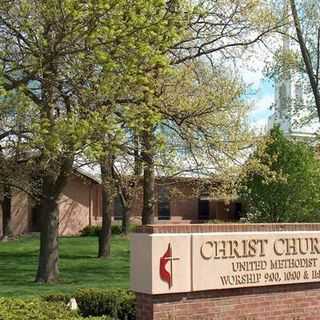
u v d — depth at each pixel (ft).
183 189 96.32
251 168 61.46
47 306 33.55
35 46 37.32
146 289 30.07
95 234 120.06
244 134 59.06
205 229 31.81
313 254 36.01
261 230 33.96
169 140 58.03
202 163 60.29
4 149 50.01
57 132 36.96
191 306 31.17
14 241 106.83
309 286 35.88
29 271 70.08
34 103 41.52
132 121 40.55
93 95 39.24
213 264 31.81
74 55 37.45
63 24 35.22
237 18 60.54
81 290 39.65
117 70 36.94
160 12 36.52
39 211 122.72
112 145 40.83
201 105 55.93
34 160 53.57
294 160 84.84
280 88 94.07
